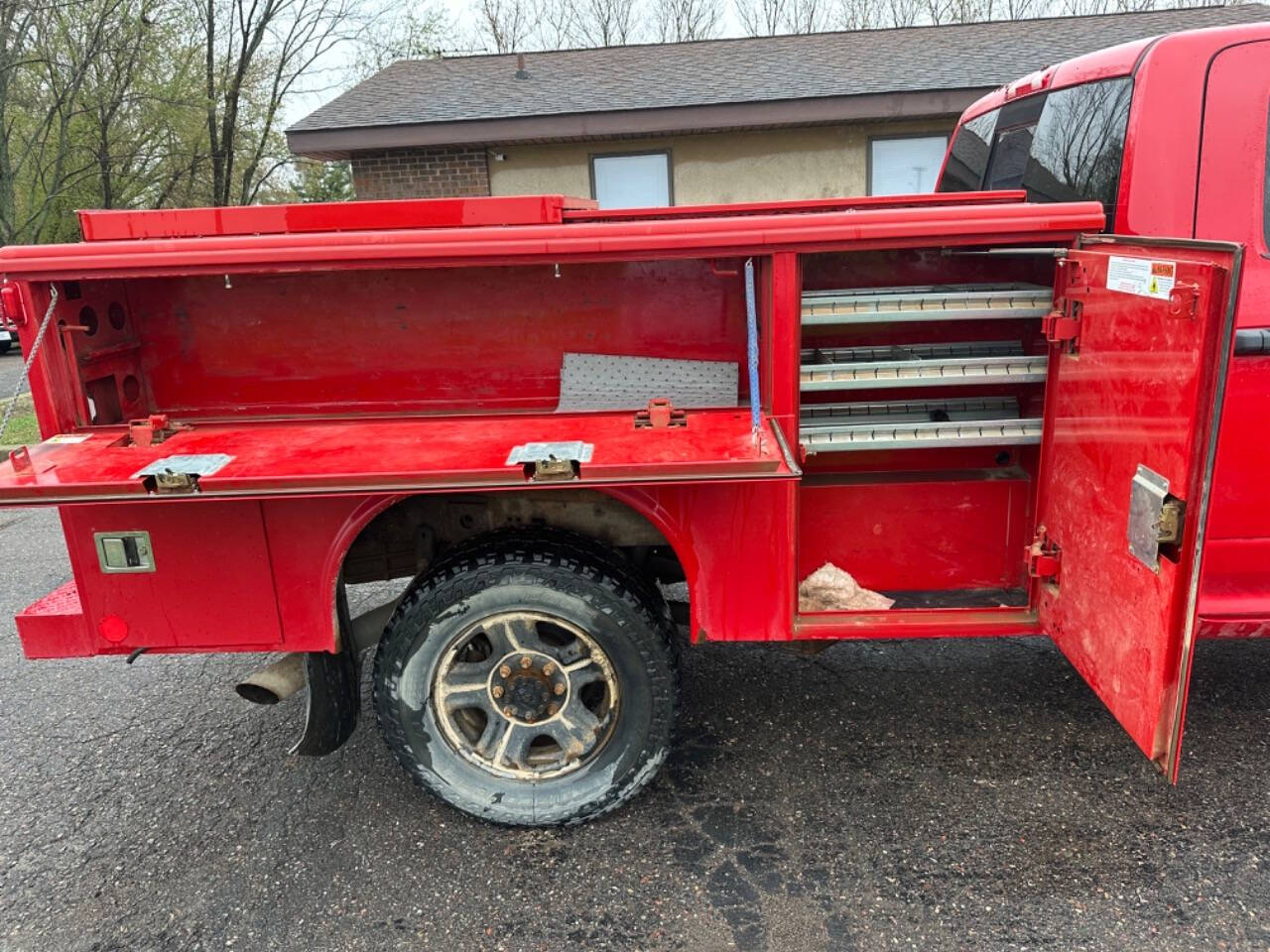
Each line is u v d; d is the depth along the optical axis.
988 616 2.74
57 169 18.88
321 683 2.70
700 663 3.77
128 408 2.80
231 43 19.88
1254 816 2.68
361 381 2.80
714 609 2.63
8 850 2.78
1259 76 2.52
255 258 2.41
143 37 18.41
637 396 2.79
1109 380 2.24
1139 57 2.62
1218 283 1.81
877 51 13.09
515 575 2.54
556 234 2.39
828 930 2.32
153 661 4.05
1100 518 2.31
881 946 2.27
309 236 2.41
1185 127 2.53
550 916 2.42
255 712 3.58
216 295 2.75
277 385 2.81
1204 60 2.52
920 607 2.79
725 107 11.16
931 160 11.74
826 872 2.54
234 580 2.55
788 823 2.75
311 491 2.20
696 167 11.92
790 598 2.62
